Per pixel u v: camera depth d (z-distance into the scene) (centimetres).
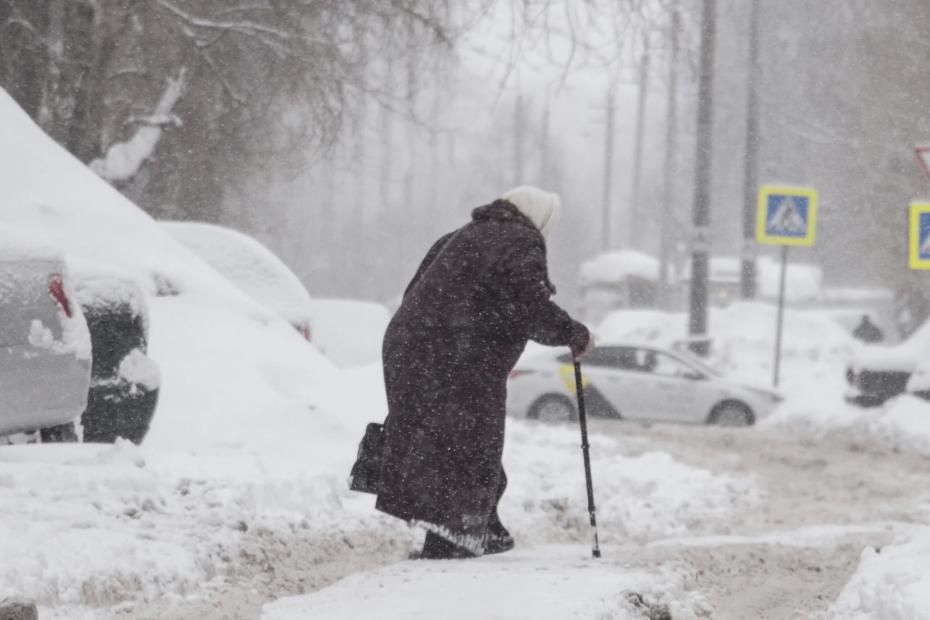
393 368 1894
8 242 2247
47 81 5662
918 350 5994
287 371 3206
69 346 2269
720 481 3416
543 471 3122
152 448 2642
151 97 5972
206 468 2338
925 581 1566
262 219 7238
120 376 2559
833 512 3069
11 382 2195
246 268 4162
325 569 1928
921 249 4656
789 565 2202
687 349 8531
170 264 3303
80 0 5597
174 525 1917
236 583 1775
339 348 6222
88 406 2520
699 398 6166
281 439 2828
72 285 2314
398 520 2262
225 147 6053
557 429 4378
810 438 5038
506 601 1500
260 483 2192
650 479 3253
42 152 3284
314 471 2470
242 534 1947
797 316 10656
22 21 5481
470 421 1869
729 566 2152
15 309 2216
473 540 1875
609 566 1839
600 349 6269
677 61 5456
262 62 5794
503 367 1891
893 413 5212
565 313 1883
